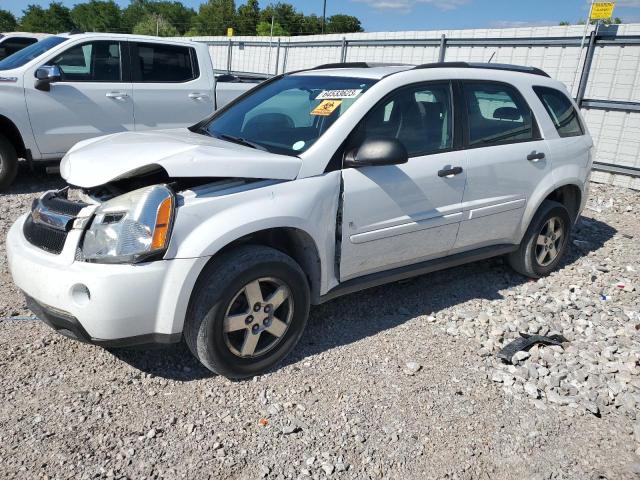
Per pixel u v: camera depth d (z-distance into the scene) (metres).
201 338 3.05
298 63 16.12
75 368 3.29
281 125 3.82
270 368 3.42
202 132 4.15
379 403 3.19
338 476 2.65
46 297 2.91
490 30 11.12
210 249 2.93
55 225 3.01
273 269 3.19
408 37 12.84
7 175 6.79
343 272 3.65
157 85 7.64
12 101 6.53
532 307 4.53
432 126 4.00
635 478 2.74
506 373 3.53
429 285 4.82
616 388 3.43
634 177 9.22
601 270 5.43
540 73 5.04
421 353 3.73
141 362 3.40
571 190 5.24
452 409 3.19
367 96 3.66
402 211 3.79
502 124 4.47
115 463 2.61
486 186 4.29
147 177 3.15
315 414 3.06
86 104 7.06
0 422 2.80
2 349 3.41
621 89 9.32
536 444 2.96
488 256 4.62
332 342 3.79
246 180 3.19
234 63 19.20
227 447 2.77
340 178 3.47
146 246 2.80
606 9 9.04
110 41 7.27
